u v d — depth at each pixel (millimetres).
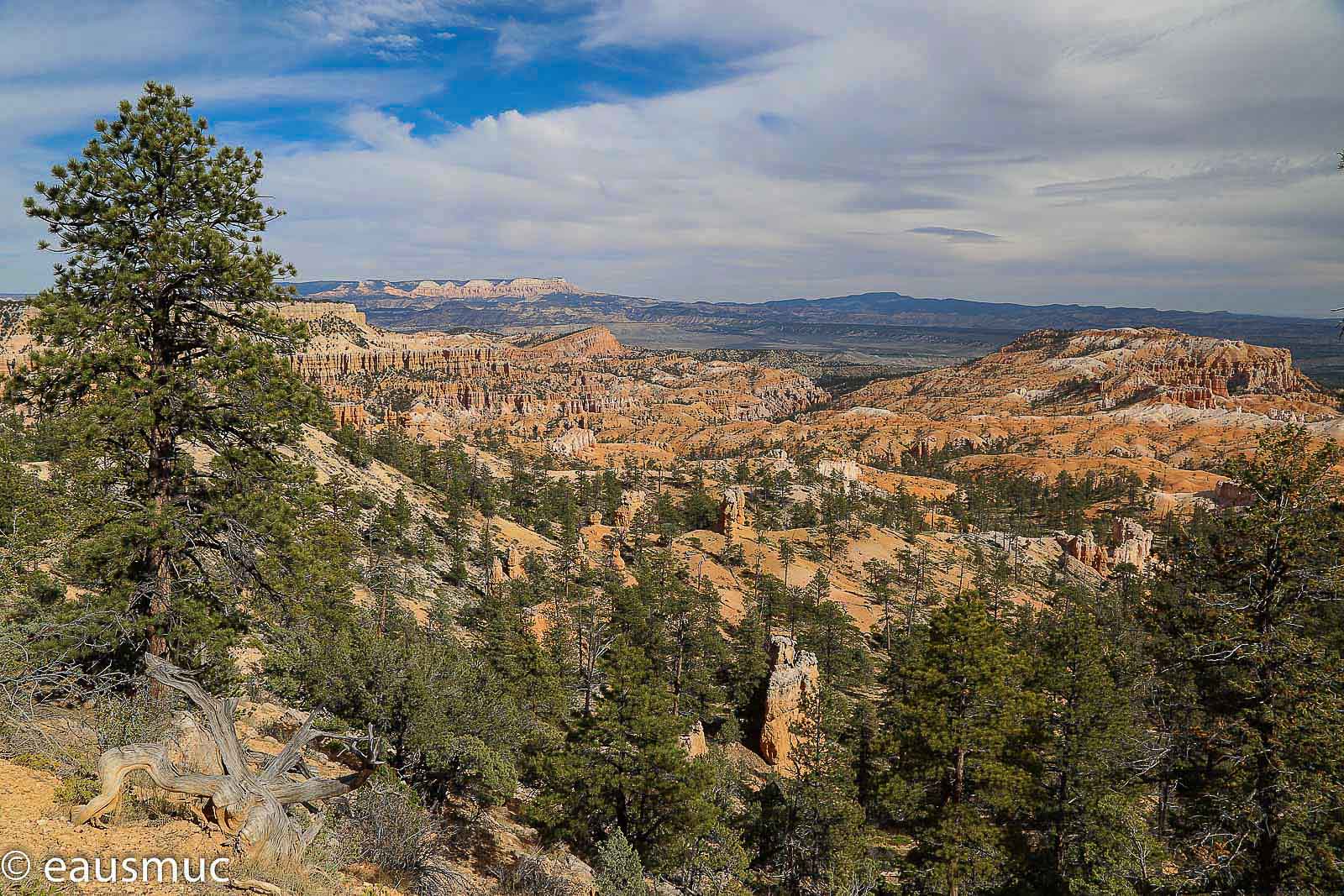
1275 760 19719
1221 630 21641
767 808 37625
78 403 19219
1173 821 24719
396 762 23438
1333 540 21422
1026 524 185625
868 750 46938
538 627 70625
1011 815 33750
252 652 31375
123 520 19141
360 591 60000
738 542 133875
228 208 21031
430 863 16422
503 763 25266
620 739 30094
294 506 22078
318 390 22500
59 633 17578
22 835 9523
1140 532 163375
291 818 11711
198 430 20812
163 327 20469
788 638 65750
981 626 32531
